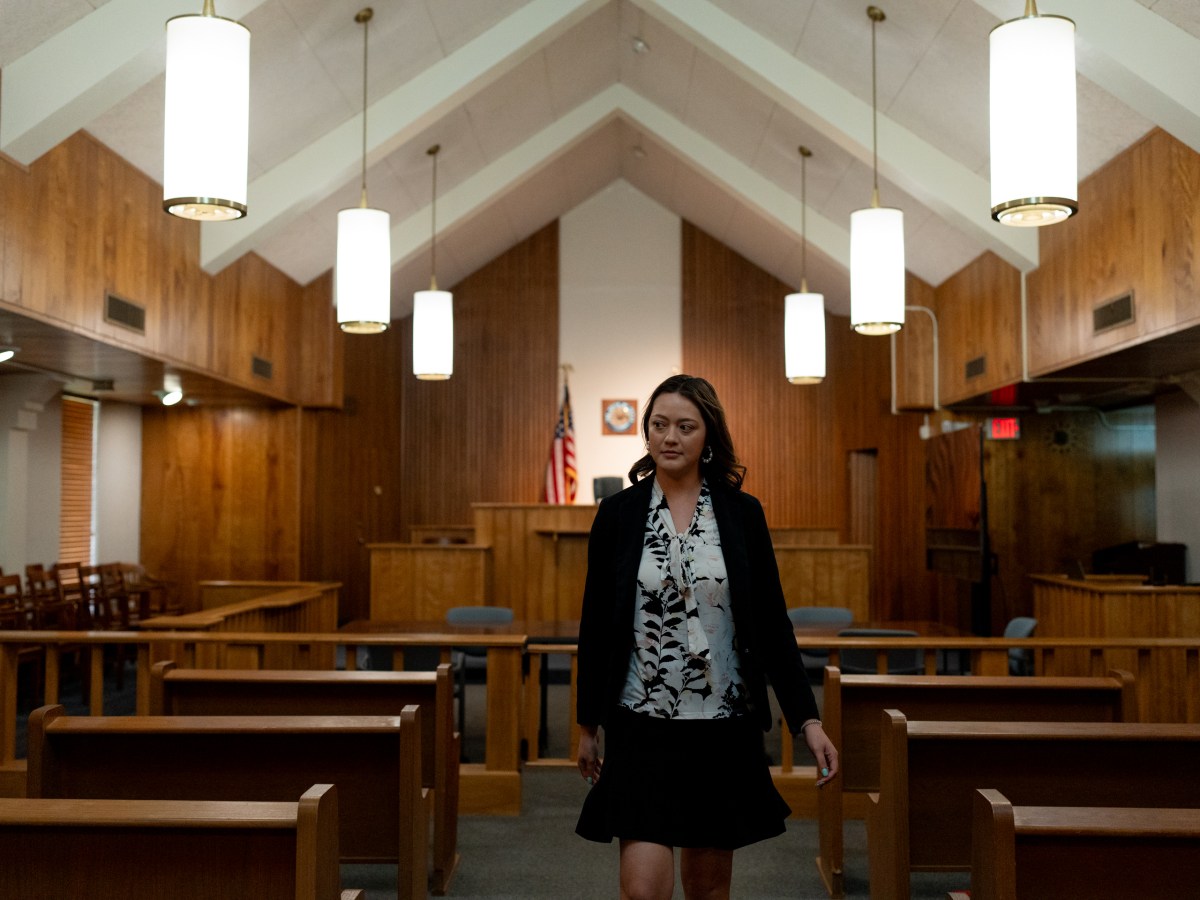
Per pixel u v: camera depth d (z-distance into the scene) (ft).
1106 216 21.26
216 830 6.07
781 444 46.70
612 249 47.44
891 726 9.92
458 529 42.34
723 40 26.00
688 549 7.56
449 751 13.05
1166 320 18.76
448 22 25.23
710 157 34.99
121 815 6.00
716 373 46.93
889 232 21.86
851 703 12.98
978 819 6.22
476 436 46.96
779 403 46.85
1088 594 23.38
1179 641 16.30
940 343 33.30
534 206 44.01
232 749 9.80
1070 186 13.35
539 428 46.83
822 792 13.39
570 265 47.42
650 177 44.42
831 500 46.44
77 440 35.06
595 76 33.81
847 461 45.47
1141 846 6.03
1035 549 34.01
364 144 26.43
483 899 12.39
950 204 25.43
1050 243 24.34
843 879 12.80
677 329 47.14
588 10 26.76
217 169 13.42
